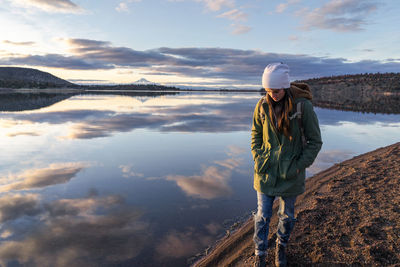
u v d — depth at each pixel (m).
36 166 5.01
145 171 4.75
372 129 9.62
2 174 4.54
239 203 3.41
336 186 3.51
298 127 1.75
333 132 8.95
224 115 15.09
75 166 5.02
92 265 2.20
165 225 2.87
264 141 1.95
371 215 2.57
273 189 1.84
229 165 5.14
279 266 1.99
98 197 3.61
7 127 9.79
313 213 2.76
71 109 18.25
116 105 22.89
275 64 1.67
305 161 1.75
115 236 2.64
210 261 2.23
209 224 2.89
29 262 2.22
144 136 8.20
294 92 1.73
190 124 11.05
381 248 2.05
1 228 2.77
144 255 2.34
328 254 2.08
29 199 3.52
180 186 4.02
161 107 21.17
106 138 7.84
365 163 4.55
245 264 2.11
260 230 1.94
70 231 2.73
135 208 3.28
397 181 3.36
